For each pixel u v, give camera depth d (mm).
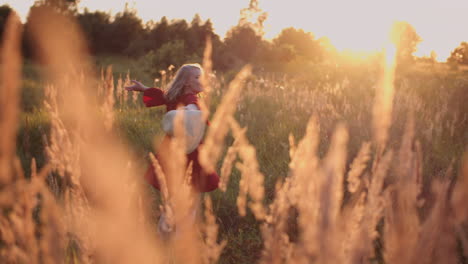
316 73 12352
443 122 4969
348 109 5258
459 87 6801
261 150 4406
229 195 3229
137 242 1229
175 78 2680
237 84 893
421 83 8648
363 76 10805
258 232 2803
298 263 782
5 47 478
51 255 946
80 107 2803
